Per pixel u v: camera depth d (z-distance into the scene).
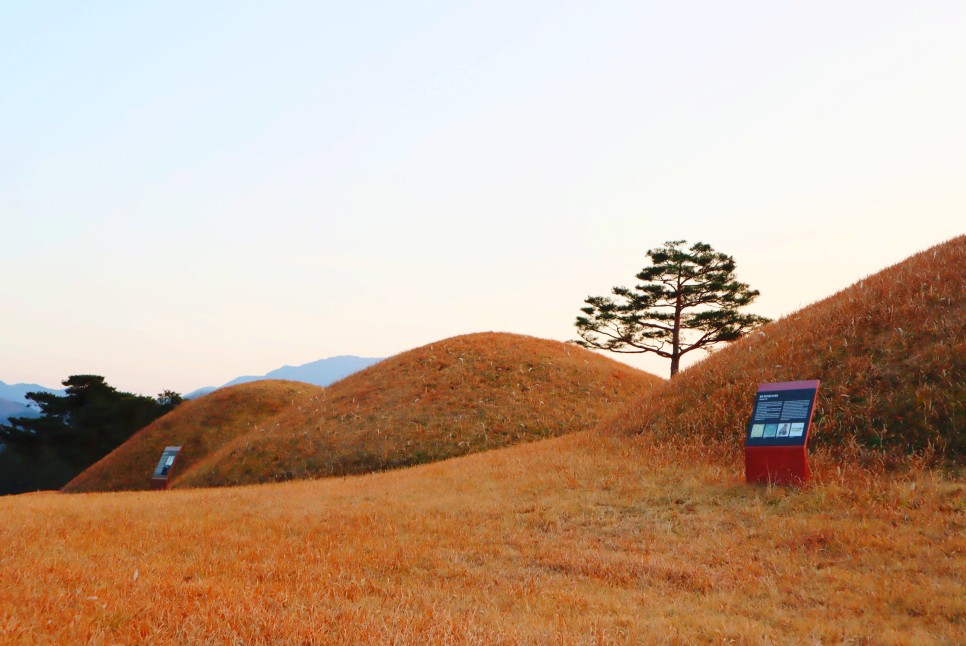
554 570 10.82
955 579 9.05
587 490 15.99
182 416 47.56
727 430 18.83
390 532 13.23
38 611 7.34
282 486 23.17
